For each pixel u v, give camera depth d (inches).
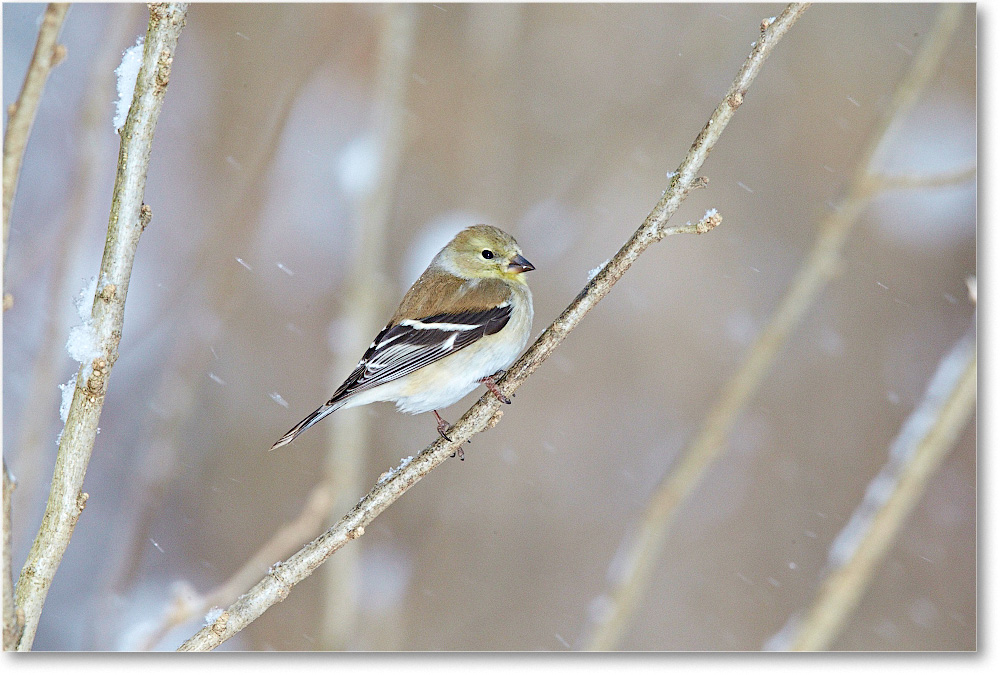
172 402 378.3
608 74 644.7
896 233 614.9
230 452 512.7
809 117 637.3
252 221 405.4
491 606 513.0
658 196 624.4
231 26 523.5
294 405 524.7
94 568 459.2
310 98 524.7
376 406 557.0
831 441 573.3
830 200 604.1
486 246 363.9
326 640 337.4
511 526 545.6
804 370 598.9
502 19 550.9
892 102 317.7
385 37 392.2
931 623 505.7
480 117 547.5
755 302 614.9
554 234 574.2
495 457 571.2
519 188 611.2
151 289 500.7
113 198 173.5
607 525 545.0
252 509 498.6
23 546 283.4
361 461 363.6
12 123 153.5
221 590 223.5
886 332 601.3
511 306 350.9
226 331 525.7
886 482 247.8
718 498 568.1
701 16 643.5
